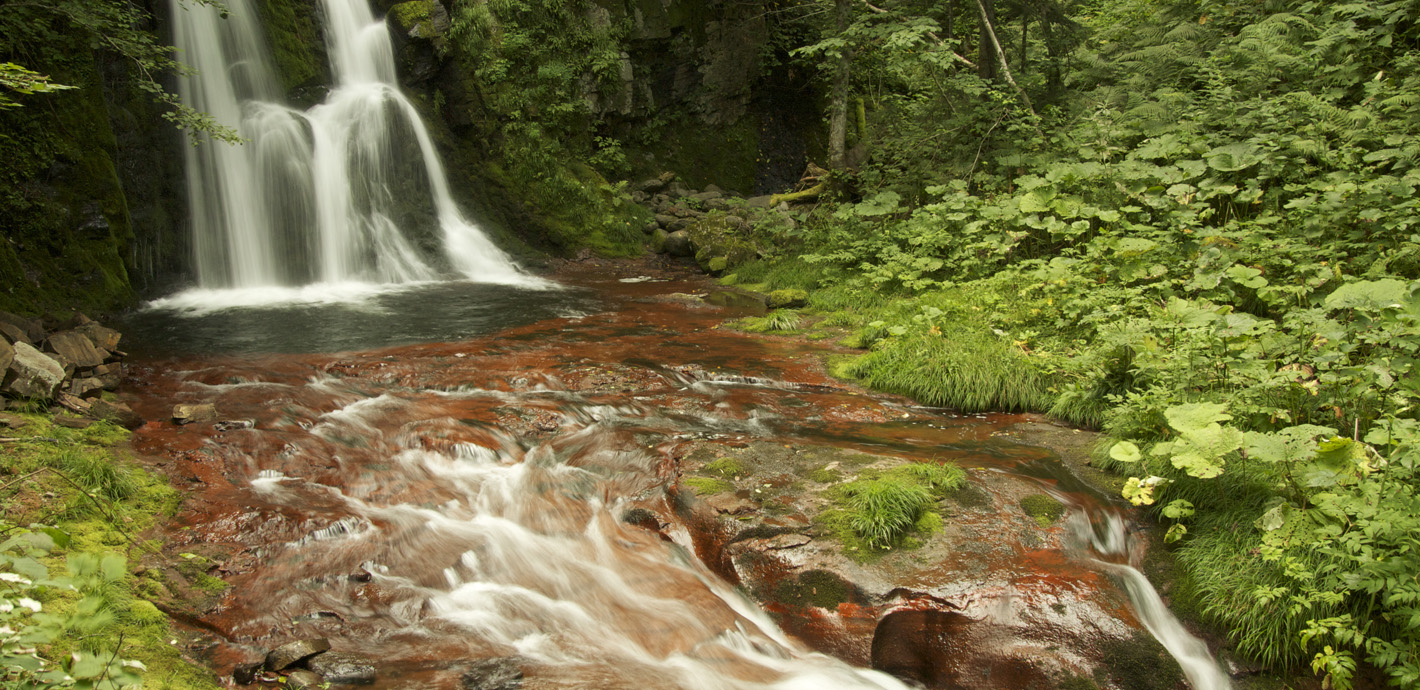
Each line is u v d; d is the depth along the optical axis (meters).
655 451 6.98
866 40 16.61
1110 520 5.92
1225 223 10.50
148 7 13.11
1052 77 17.08
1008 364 8.49
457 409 8.02
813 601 5.23
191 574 5.13
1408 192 8.21
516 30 19.20
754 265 16.30
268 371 9.20
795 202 19.38
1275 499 5.22
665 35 21.53
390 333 11.25
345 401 8.27
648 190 21.09
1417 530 4.50
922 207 14.21
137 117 12.95
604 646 4.89
